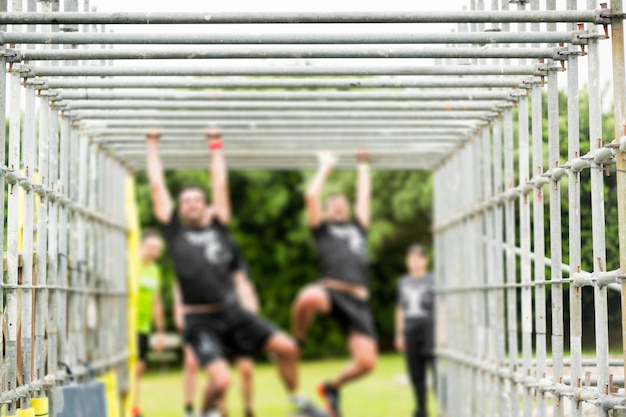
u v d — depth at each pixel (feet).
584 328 30.09
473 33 25.50
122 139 43.91
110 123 40.52
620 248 23.21
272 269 137.08
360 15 24.45
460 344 47.19
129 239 51.16
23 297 28.30
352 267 66.03
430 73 29.50
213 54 26.37
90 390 33.32
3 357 28.43
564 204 31.76
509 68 29.30
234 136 46.03
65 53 26.17
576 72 26.53
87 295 40.78
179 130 42.57
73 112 35.83
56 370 32.24
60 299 33.83
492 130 39.45
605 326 24.08
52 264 32.14
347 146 49.37
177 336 122.52
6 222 31.76
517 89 32.40
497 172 36.42
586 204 30.17
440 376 55.31
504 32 25.41
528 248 31.89
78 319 37.45
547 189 33.55
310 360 134.41
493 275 38.40
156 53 26.43
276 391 93.25
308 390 92.99
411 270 64.13
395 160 54.08
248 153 51.42
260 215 136.36
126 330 50.93
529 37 25.32
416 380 62.49
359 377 65.77
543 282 29.27
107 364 44.29
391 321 139.44
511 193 33.71
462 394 46.29
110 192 46.19
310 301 74.79
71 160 36.55
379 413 70.49
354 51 26.55
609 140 30.14
